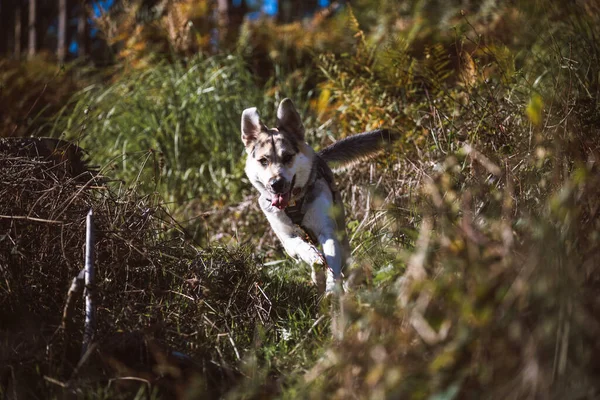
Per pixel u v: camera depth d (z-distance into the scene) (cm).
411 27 822
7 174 343
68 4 1390
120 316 302
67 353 275
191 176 697
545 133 319
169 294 337
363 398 200
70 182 355
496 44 565
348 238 445
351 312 240
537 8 597
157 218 371
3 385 260
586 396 177
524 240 221
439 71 554
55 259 330
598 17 457
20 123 725
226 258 386
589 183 240
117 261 333
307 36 875
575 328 184
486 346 192
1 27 1488
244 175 658
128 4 911
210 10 952
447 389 190
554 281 187
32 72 917
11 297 311
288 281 414
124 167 682
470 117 426
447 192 276
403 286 222
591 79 416
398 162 487
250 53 885
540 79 462
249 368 262
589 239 223
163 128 726
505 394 181
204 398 249
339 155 484
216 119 722
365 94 589
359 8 1099
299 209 427
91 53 1244
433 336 196
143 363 267
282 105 449
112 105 756
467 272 208
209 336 311
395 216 328
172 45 855
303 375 250
